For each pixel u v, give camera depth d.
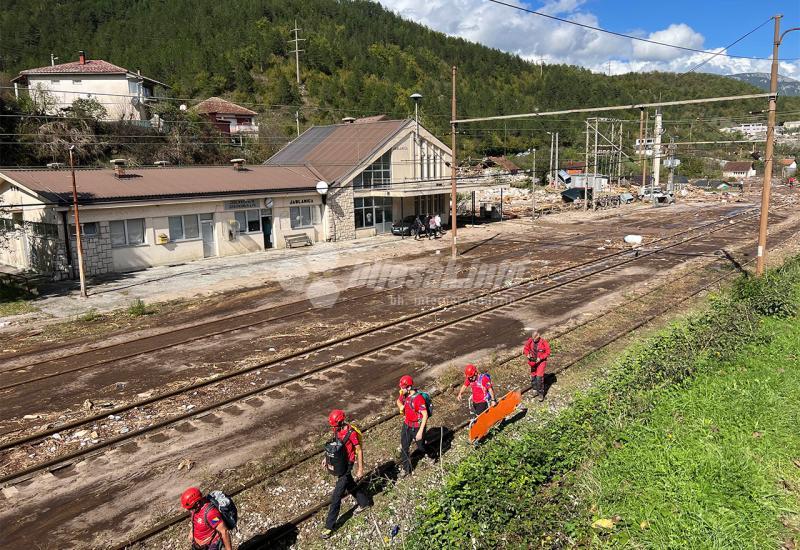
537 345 12.36
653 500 8.52
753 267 26.50
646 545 7.64
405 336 16.86
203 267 28.11
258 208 32.72
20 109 45.25
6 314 20.39
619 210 56.31
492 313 19.50
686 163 109.38
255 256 31.17
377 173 38.62
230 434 11.24
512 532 7.49
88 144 45.59
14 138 43.06
